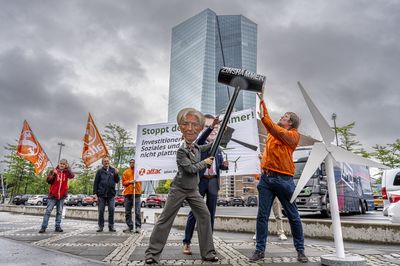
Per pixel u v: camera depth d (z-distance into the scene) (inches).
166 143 297.3
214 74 4975.4
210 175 191.2
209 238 164.9
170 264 156.1
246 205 2028.8
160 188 2613.2
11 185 1750.7
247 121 261.1
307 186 473.4
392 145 1272.1
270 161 169.8
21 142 388.5
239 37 5290.4
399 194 250.1
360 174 704.4
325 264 154.3
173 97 5526.6
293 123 177.5
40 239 246.2
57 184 302.5
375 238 235.5
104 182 307.6
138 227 304.7
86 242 230.4
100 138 367.6
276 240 247.0
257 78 166.4
